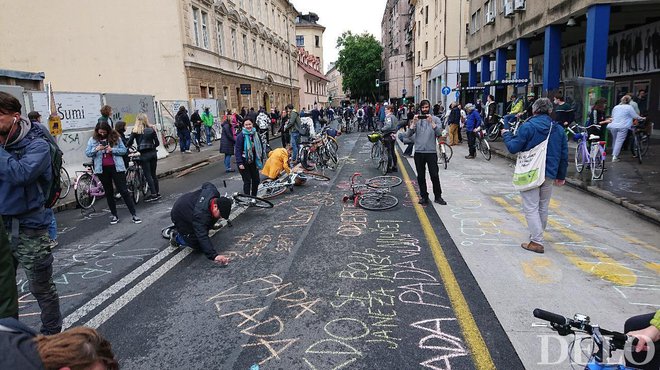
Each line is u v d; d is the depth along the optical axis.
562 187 9.34
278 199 8.84
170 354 3.32
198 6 24.19
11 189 2.99
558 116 11.66
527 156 5.16
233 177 12.18
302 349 3.32
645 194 7.93
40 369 1.31
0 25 23.78
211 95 26.25
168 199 9.55
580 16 14.46
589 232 6.10
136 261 5.46
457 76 35.09
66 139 11.95
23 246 3.12
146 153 9.22
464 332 3.47
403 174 11.52
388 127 11.53
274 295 4.29
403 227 6.51
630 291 4.13
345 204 8.16
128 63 23.16
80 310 4.12
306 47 79.81
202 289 4.50
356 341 3.40
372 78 81.12
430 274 4.66
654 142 15.58
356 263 5.06
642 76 18.61
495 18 23.58
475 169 12.15
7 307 2.18
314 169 12.59
